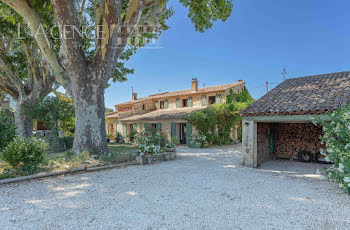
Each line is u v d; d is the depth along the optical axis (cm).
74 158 784
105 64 870
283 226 329
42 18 932
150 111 2392
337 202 437
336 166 517
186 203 427
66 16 755
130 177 643
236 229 318
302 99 797
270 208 403
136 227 322
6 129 774
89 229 316
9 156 594
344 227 326
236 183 588
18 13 901
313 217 363
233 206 412
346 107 556
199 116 1589
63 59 823
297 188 541
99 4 902
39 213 373
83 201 434
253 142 842
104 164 782
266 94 985
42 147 664
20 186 532
